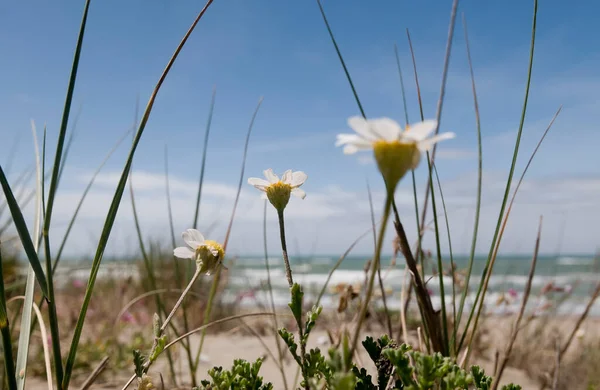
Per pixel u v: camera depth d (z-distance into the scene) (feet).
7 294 1.65
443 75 0.86
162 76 0.64
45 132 0.67
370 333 1.57
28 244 0.55
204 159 1.17
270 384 0.65
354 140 0.39
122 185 0.62
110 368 1.51
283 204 0.62
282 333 0.58
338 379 0.39
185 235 0.68
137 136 0.63
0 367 1.19
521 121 0.74
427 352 0.77
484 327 1.94
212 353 1.83
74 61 0.60
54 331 0.58
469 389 0.75
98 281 2.66
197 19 0.65
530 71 0.73
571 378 1.74
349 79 0.77
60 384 0.58
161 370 1.47
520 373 1.80
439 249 0.74
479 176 0.80
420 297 0.72
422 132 0.38
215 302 2.55
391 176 0.38
